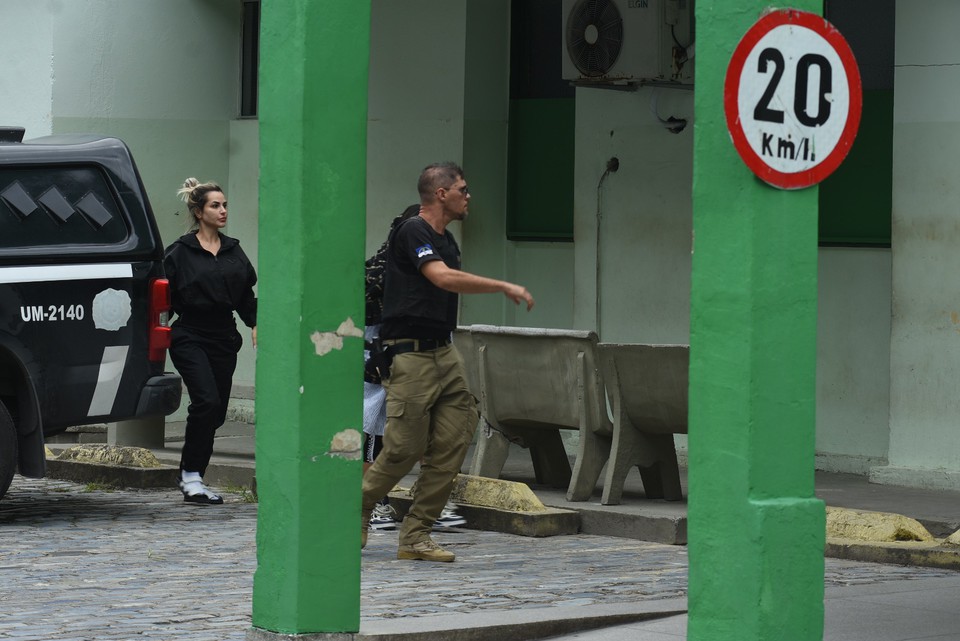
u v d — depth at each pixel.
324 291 17.28
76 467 34.75
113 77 43.00
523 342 29.67
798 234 15.00
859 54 34.19
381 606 20.72
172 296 31.08
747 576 14.84
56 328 28.53
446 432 24.45
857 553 25.33
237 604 20.84
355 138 17.44
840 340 34.50
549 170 39.53
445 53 39.81
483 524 28.19
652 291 37.06
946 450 31.50
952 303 31.27
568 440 38.50
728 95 14.41
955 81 31.12
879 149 33.81
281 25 17.27
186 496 31.45
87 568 23.66
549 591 22.09
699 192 15.05
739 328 14.80
